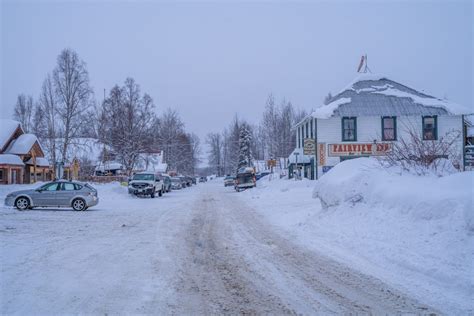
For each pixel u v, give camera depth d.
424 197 11.25
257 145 104.38
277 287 8.18
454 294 7.51
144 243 12.95
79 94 46.44
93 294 7.52
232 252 11.62
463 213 9.70
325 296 7.58
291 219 18.48
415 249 9.84
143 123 55.56
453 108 39.41
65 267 9.54
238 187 51.53
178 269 9.55
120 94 55.41
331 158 39.41
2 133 47.88
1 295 7.36
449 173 13.82
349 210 14.54
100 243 12.84
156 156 77.44
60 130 48.44
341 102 40.06
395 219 11.85
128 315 6.48
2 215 20.91
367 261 10.10
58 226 16.89
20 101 74.31
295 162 44.09
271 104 68.38
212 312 6.71
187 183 74.56
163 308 6.85
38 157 52.19
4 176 44.12
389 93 41.34
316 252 11.45
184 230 16.03
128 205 28.98
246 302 7.25
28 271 9.09
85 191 24.34
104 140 55.97
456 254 8.84
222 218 20.27
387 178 14.07
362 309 6.86
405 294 7.59
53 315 6.42
